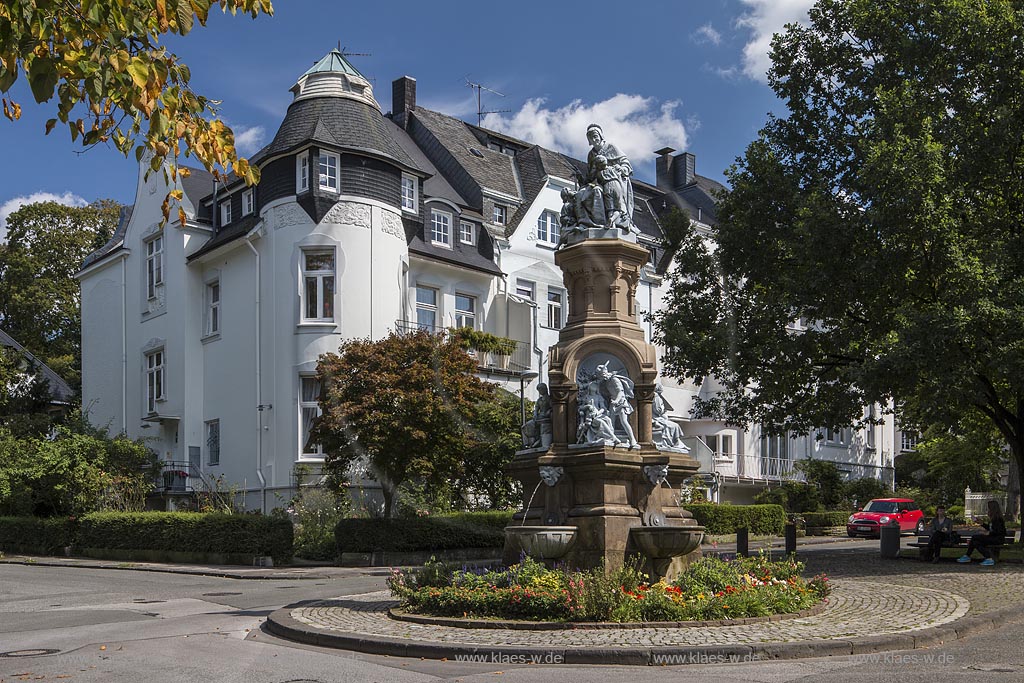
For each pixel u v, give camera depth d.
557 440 14.51
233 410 35.09
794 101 26.20
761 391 26.36
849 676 8.68
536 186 42.03
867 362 20.75
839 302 22.56
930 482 54.56
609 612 11.51
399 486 28.20
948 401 20.45
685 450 14.98
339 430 25.55
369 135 34.06
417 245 35.56
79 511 31.62
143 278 39.91
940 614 12.61
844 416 24.89
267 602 16.42
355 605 14.22
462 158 41.38
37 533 31.80
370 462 25.73
